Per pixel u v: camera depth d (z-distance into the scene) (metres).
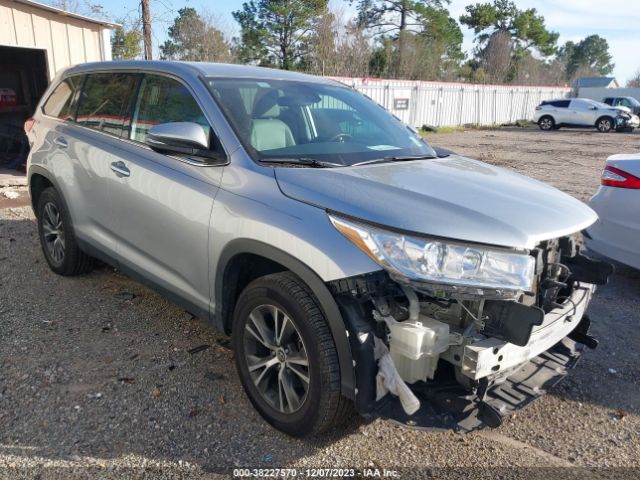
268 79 3.76
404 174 3.02
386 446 2.86
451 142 21.61
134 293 4.61
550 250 2.88
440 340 2.45
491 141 22.14
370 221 2.43
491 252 2.40
